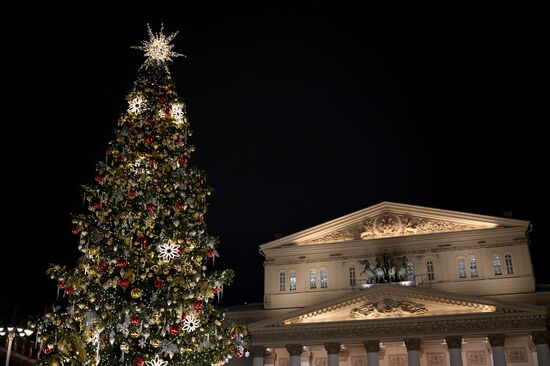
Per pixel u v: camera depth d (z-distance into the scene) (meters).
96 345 23.08
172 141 27.03
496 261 62.44
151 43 29.62
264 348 60.94
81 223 24.70
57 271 23.91
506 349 61.34
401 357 64.31
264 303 68.06
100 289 23.91
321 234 69.06
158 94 27.80
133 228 24.80
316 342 59.47
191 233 25.00
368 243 66.62
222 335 25.20
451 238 64.25
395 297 58.78
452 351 55.41
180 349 23.89
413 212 66.38
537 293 59.97
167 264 24.33
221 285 25.80
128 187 25.33
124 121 27.33
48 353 24.53
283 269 68.88
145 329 23.14
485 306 56.22
